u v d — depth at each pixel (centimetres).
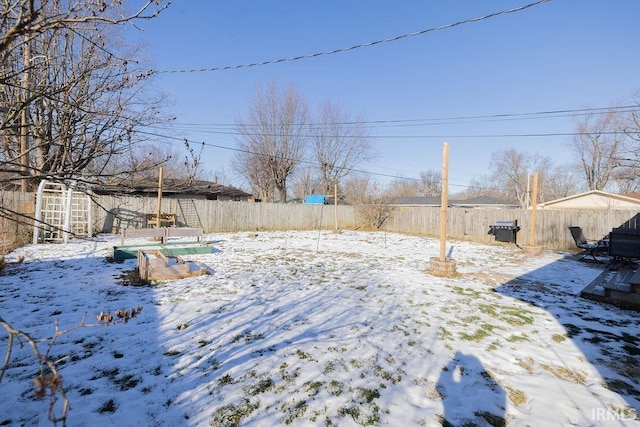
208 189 2119
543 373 330
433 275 748
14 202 1119
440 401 280
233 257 929
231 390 287
